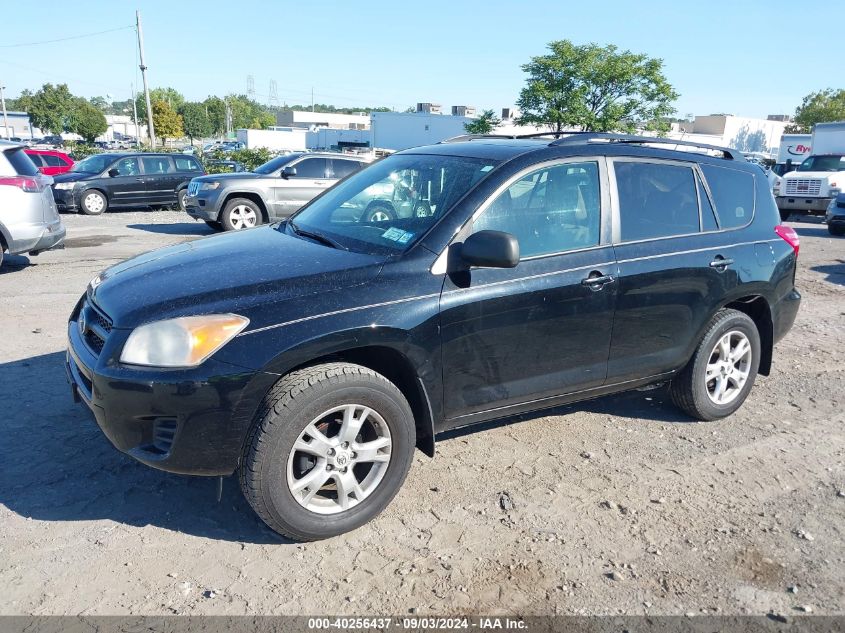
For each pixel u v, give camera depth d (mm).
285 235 3910
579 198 3783
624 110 36250
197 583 2830
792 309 4805
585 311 3699
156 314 2953
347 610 2711
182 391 2807
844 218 14492
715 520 3428
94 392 2961
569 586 2895
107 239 11945
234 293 3037
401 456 3262
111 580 2826
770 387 5352
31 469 3641
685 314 4152
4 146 8234
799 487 3787
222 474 2973
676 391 4508
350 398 3037
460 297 3299
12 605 2658
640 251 3922
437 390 3338
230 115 111625
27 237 8352
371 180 4184
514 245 3111
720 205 4414
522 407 3732
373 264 3242
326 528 3105
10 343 5645
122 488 3506
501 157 3715
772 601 2850
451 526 3293
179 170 17297
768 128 59062
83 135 76875
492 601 2791
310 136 71812
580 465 3943
